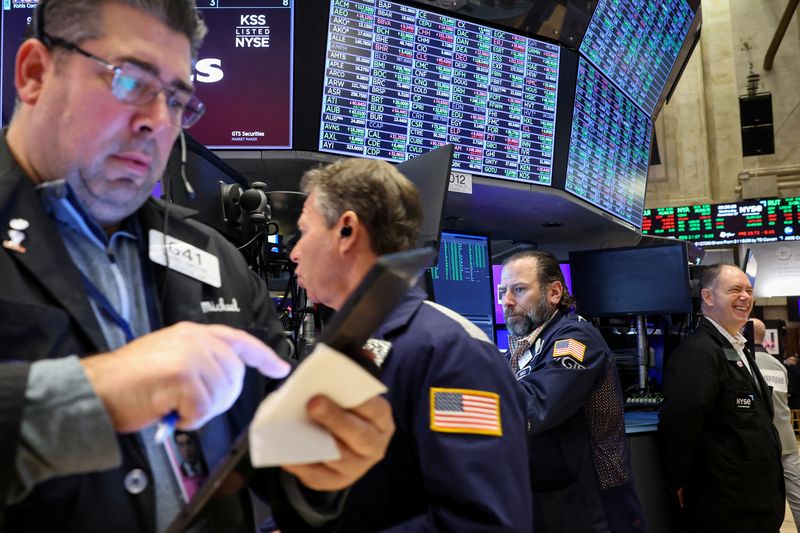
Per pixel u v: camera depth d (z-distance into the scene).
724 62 8.52
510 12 2.87
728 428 2.78
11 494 0.51
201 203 1.41
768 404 2.99
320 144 2.46
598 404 2.15
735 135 8.41
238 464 0.52
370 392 0.46
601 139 3.52
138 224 0.87
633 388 3.59
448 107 2.77
